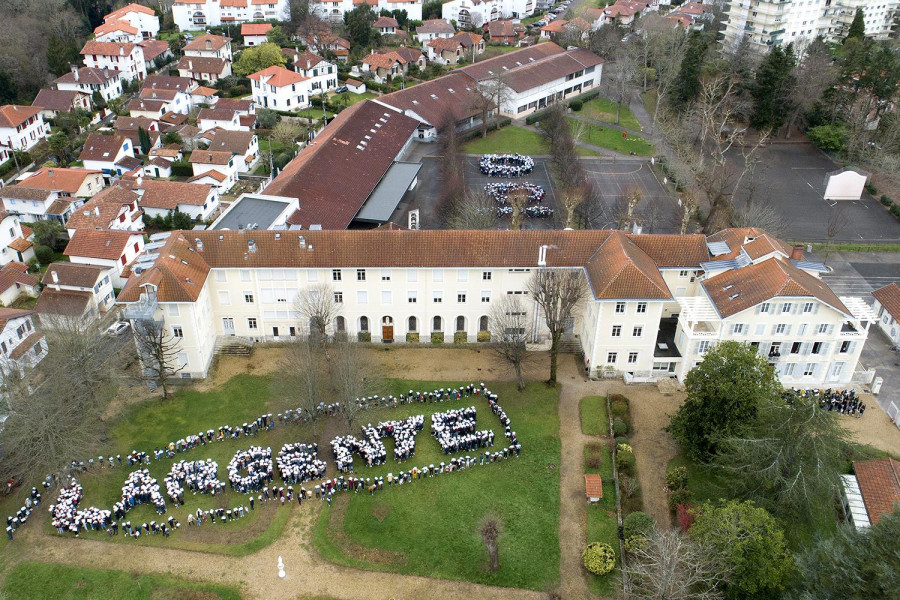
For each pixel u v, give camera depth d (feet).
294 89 579.89
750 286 276.82
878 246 390.01
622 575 208.74
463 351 308.40
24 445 229.45
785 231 394.73
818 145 510.17
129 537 221.05
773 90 513.45
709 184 419.33
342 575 211.41
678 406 274.98
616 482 238.07
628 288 272.92
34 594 203.51
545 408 275.39
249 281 296.30
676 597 188.44
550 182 467.52
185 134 517.14
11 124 485.15
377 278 297.33
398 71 652.48
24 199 407.23
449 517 230.27
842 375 286.66
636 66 617.21
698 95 541.75
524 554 218.59
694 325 278.87
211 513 227.20
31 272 371.97
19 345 297.94
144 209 415.85
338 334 304.91
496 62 618.85
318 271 295.07
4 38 582.35
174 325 278.26
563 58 633.20
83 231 362.12
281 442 258.16
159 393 281.33
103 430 254.68
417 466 248.52
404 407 275.80
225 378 289.74
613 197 449.06
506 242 298.35
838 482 211.00
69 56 603.26
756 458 210.38
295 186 369.71
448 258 294.05
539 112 587.27
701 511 210.79
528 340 312.09
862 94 519.60
